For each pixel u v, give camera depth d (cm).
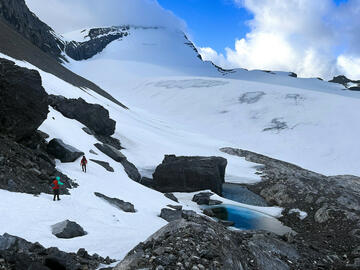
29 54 8744
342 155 10262
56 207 1662
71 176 2522
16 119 2292
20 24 16112
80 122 5281
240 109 15200
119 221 1838
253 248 1212
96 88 12638
